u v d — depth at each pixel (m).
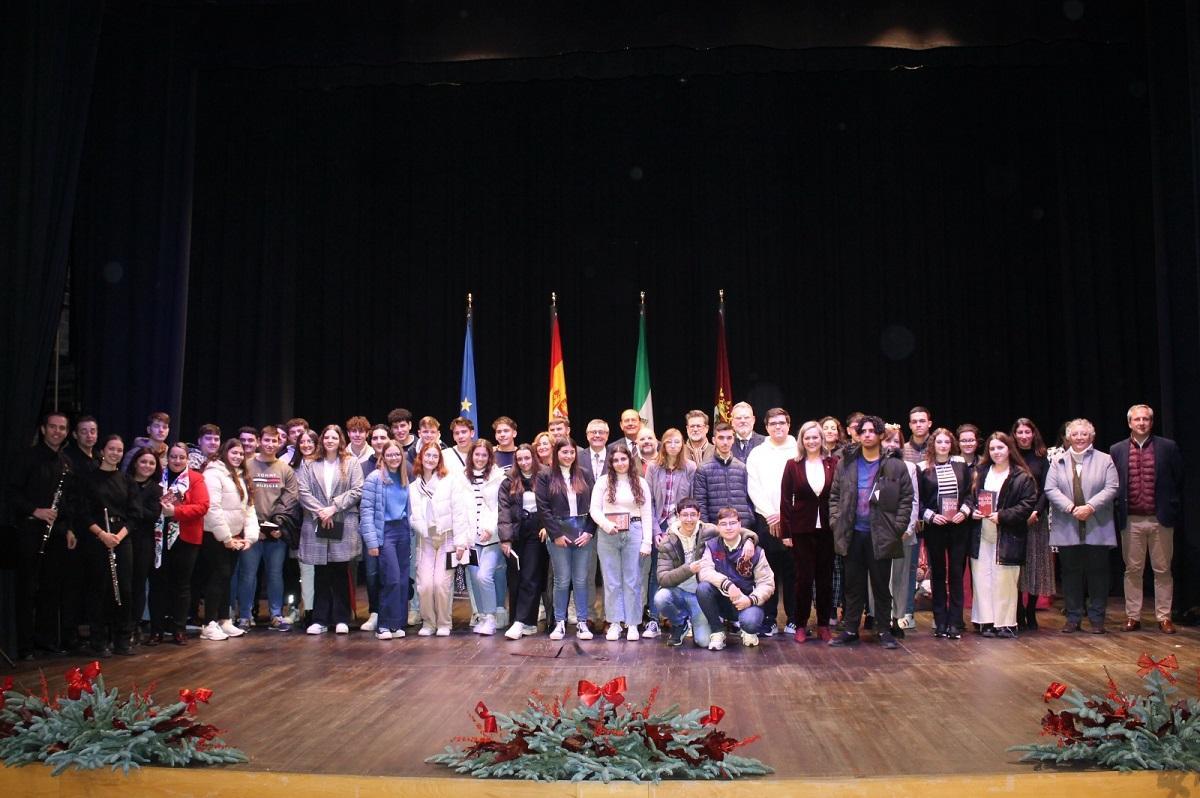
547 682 5.49
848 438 8.74
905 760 4.00
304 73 10.21
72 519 6.51
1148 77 8.84
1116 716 4.00
